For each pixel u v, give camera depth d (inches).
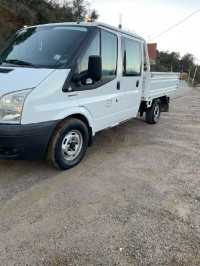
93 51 145.6
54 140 131.4
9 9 662.5
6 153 118.3
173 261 84.8
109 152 179.3
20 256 84.0
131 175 144.9
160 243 92.5
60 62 133.5
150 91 232.1
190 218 108.0
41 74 122.6
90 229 98.0
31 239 91.5
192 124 281.0
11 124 112.7
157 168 156.3
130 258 85.0
